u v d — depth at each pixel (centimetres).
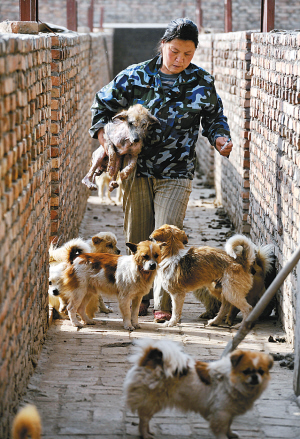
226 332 532
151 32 2541
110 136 541
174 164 546
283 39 556
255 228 705
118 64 2561
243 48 785
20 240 358
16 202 342
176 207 547
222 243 848
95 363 452
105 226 948
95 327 539
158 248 514
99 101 555
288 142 528
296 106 502
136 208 564
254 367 312
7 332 322
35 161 429
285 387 416
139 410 336
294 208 496
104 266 529
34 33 509
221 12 2422
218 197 1137
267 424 361
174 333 525
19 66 350
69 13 1011
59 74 592
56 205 598
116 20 2578
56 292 537
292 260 364
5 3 2302
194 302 633
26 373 397
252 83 725
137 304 540
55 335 515
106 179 1141
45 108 486
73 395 393
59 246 611
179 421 364
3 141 305
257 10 2378
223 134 545
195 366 335
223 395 323
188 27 505
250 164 745
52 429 345
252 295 558
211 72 1163
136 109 521
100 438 337
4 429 315
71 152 748
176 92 530
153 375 327
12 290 333
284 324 530
